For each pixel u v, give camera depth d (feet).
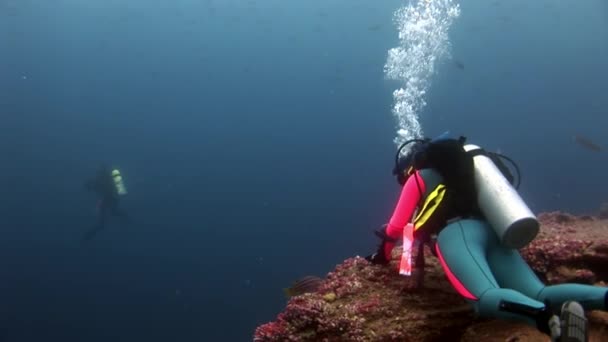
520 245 9.18
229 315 84.23
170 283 108.27
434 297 10.64
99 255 140.67
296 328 10.41
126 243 150.30
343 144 271.28
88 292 107.86
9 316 92.58
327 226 142.92
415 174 10.35
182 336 78.07
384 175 193.47
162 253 136.67
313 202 174.50
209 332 78.38
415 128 31.58
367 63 347.36
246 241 139.33
